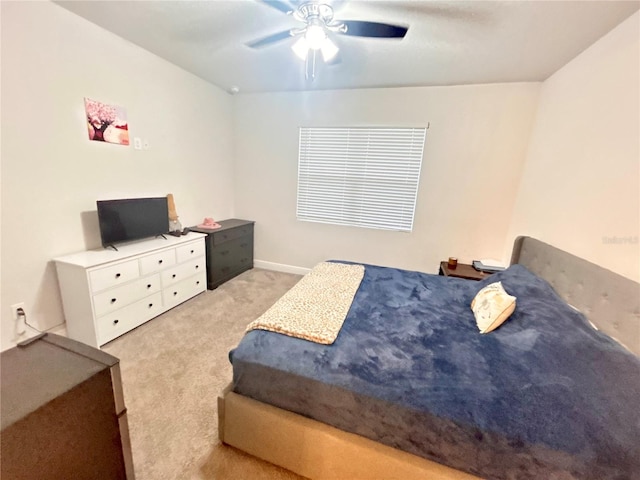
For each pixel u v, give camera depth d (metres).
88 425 0.79
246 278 3.77
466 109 3.00
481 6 1.67
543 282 1.83
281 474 1.34
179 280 2.89
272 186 3.95
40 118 1.95
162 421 1.59
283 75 3.04
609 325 1.47
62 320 2.22
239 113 3.88
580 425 0.96
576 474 0.92
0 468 0.62
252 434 1.36
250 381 1.37
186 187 3.31
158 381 1.89
